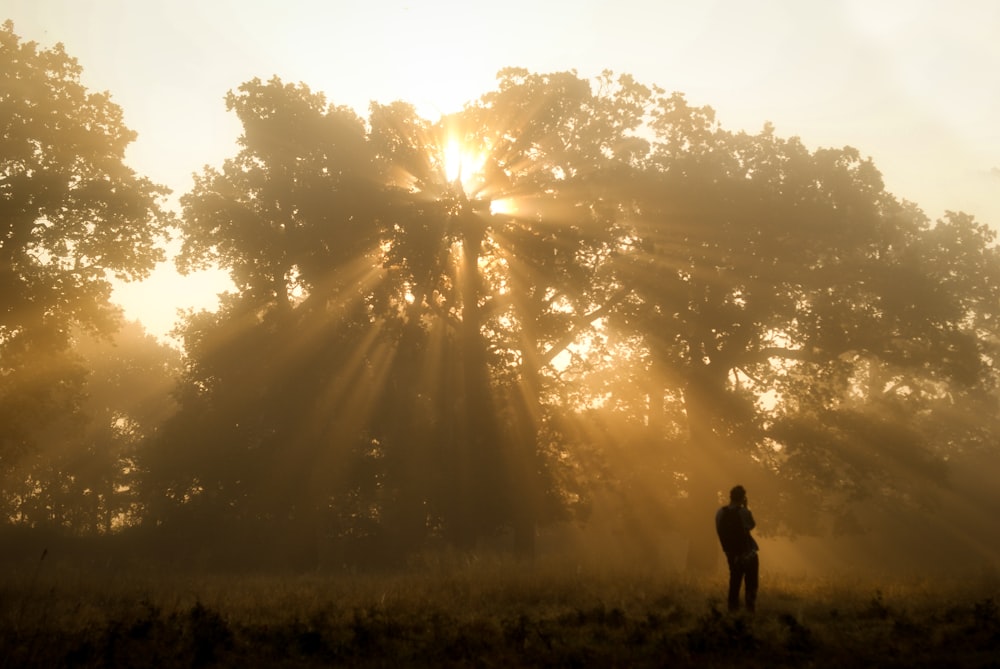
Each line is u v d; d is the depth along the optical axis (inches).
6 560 1678.2
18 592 616.4
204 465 1672.0
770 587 659.4
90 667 329.1
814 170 1537.9
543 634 390.6
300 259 1569.9
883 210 1583.4
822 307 1513.3
